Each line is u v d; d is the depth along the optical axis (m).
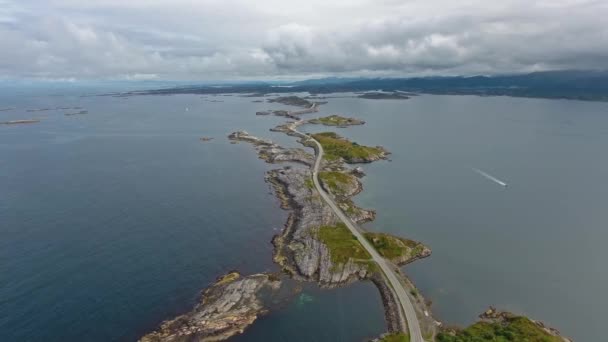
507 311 99.06
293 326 91.12
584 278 114.44
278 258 120.06
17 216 148.75
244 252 124.62
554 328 93.19
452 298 104.38
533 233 144.00
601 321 95.81
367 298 102.75
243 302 97.38
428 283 111.31
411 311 95.75
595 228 147.75
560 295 106.50
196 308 94.81
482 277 114.75
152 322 90.12
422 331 88.56
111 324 89.12
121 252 122.56
